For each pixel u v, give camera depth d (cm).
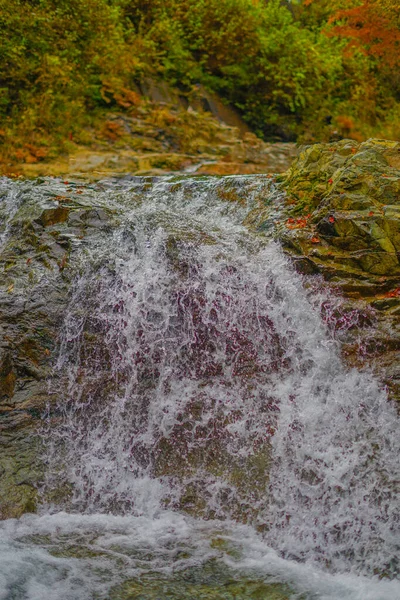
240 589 320
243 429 418
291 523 375
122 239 512
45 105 954
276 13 1338
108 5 1167
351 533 366
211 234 533
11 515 372
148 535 366
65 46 1031
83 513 388
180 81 1201
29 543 350
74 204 550
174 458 411
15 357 432
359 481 382
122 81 1084
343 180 530
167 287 472
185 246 497
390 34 1099
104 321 456
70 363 440
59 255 495
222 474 399
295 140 1253
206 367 452
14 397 420
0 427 407
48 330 445
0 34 967
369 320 454
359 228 490
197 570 334
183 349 458
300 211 554
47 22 1009
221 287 476
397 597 320
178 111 1105
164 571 331
